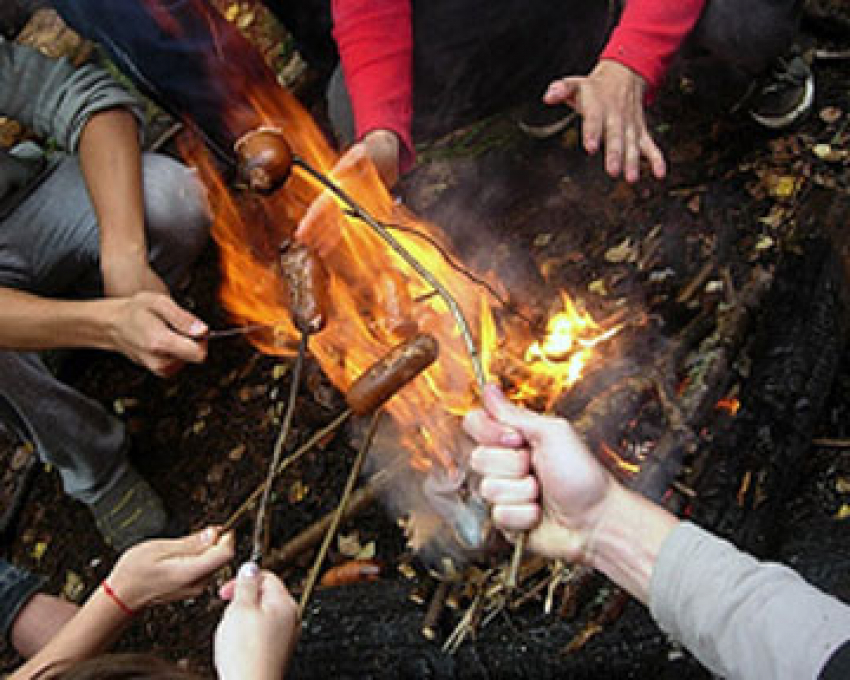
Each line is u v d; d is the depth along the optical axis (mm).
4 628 2135
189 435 2922
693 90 2824
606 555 1357
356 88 2473
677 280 2504
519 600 2068
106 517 2783
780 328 2193
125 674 979
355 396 1674
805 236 2307
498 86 2734
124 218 2311
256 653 1243
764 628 1179
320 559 1629
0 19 3799
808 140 2611
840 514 2061
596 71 2158
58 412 2572
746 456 2051
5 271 2508
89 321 2035
